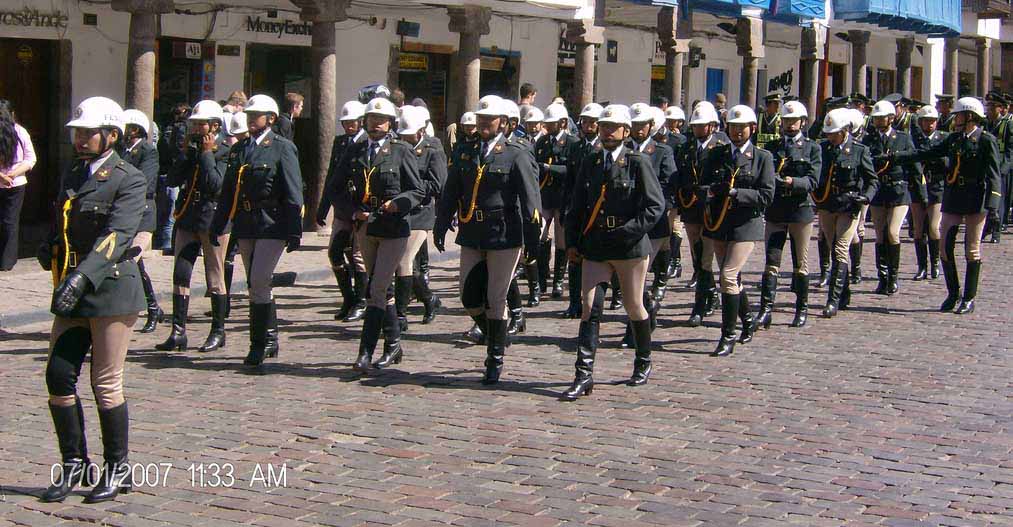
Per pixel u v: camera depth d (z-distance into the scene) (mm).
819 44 28500
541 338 11250
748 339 11227
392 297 9922
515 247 9273
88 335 6625
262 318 9789
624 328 11820
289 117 14398
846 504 6621
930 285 15141
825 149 12531
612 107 8914
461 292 9469
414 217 11156
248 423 8125
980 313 13102
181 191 10438
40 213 18297
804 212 11766
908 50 33031
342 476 7031
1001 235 20750
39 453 7402
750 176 10438
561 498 6672
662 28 23453
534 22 24938
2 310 11516
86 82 18219
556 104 13188
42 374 9500
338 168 10000
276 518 6320
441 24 22938
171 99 19062
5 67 17578
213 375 9523
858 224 14938
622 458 7434
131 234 6453
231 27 19547
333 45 17719
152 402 8625
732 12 24297
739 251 10516
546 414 8477
